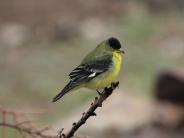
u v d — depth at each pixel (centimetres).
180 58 2025
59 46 2208
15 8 2511
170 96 1606
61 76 1978
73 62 2075
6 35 2327
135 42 2150
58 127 1517
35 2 2541
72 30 2305
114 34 2234
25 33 2347
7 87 1919
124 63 1988
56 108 1733
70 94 1770
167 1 2391
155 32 2212
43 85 1908
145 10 2391
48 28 2384
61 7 2534
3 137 678
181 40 2150
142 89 1789
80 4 2539
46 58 2102
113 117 1533
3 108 675
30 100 1834
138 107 1570
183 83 1589
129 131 1512
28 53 2170
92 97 1748
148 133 1506
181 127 1540
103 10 2488
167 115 1556
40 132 664
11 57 2148
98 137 1499
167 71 1623
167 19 2311
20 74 2006
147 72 1916
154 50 2080
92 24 2366
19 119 721
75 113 1598
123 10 2455
